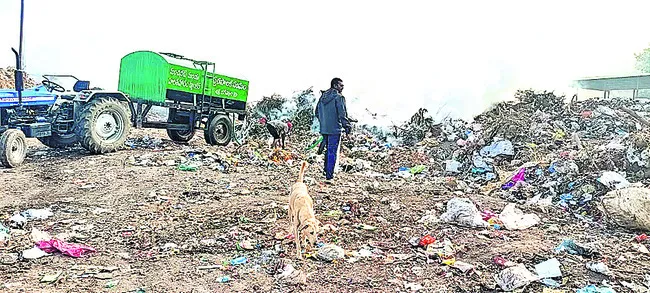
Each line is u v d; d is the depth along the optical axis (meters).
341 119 9.48
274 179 9.82
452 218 6.88
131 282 4.64
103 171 10.04
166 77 13.39
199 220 6.77
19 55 11.23
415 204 7.97
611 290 4.45
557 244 5.90
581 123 15.59
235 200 7.96
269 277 4.81
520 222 6.81
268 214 7.07
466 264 5.12
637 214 6.54
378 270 5.03
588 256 5.48
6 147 10.20
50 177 9.45
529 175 9.78
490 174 11.12
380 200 8.16
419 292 4.53
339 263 5.20
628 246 5.94
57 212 7.13
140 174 9.84
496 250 5.62
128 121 12.70
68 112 12.33
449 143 14.76
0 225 6.21
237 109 16.11
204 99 14.88
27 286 4.48
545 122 14.88
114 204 7.61
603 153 9.59
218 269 5.00
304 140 16.53
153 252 5.50
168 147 13.80
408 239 6.08
